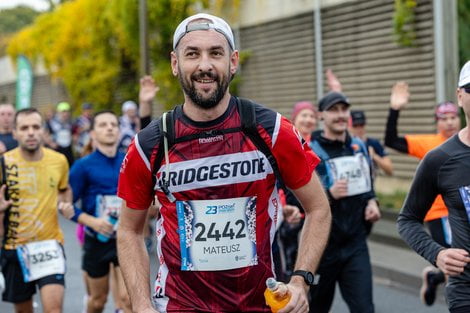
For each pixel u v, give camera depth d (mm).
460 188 3748
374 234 10539
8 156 5750
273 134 3041
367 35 12727
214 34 2975
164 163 3080
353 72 13156
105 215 6383
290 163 3096
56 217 5840
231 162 3049
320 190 3213
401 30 11719
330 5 13555
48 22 24688
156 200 3311
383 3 12281
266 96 15664
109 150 6453
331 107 5691
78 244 11344
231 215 3072
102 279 6445
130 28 18078
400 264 9000
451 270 3646
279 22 15023
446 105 6719
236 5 16203
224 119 3047
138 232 3293
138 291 3164
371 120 12852
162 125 3088
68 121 17375
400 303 7680
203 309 3107
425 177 3885
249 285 3098
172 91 18000
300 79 14531
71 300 7957
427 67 11516
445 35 10859
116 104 21562
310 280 3098
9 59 33281
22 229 5684
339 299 7840
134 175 3143
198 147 3053
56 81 27469
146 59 14250
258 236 3100
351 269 5473
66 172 6027
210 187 3062
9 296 5781
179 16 17359
